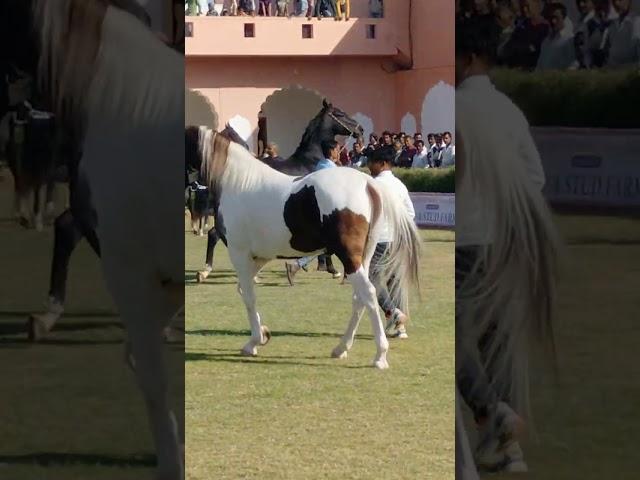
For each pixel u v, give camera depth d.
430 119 33.44
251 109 34.59
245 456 7.15
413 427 7.86
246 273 10.45
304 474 6.75
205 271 15.93
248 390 9.04
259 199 10.24
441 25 32.75
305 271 17.17
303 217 10.08
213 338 11.40
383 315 11.98
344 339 10.36
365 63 35.03
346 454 7.20
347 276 9.96
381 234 10.37
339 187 10.02
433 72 33.25
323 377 9.54
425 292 14.41
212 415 8.23
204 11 33.97
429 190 24.16
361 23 34.59
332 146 18.20
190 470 6.84
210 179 10.48
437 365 9.97
